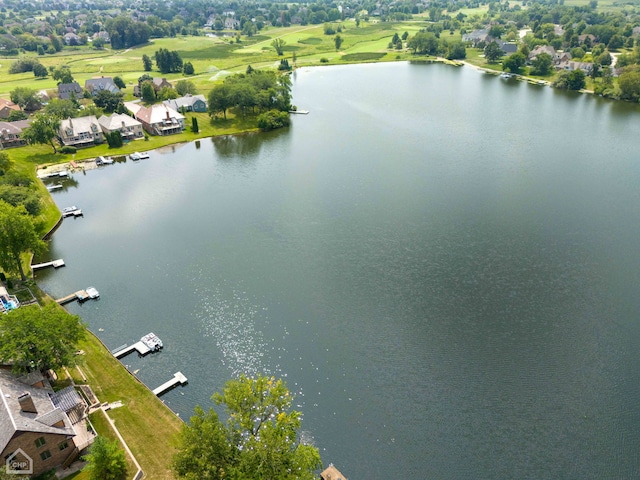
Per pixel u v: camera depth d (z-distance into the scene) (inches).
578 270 3843.5
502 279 3747.5
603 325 3260.3
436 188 5354.3
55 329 2519.7
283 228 4564.5
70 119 6924.2
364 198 5152.6
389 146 6776.6
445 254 4084.6
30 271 3860.7
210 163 6363.2
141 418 2534.5
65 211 4916.3
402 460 2399.1
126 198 5310.0
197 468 1929.1
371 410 2669.8
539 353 3038.9
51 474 2156.7
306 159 6387.8
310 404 2706.7
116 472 2123.5
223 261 4035.4
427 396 2758.4
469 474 2331.4
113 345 3122.5
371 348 3095.5
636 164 6003.9
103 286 3722.9
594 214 4719.5
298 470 1957.4
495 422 2598.4
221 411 2662.4
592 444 2472.9
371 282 3732.8
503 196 5132.9
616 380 2847.0
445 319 3334.2
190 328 3275.1
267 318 3363.7
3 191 4343.0
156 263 4020.7
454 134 7234.3
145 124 7564.0
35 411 2181.3
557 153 6402.6
